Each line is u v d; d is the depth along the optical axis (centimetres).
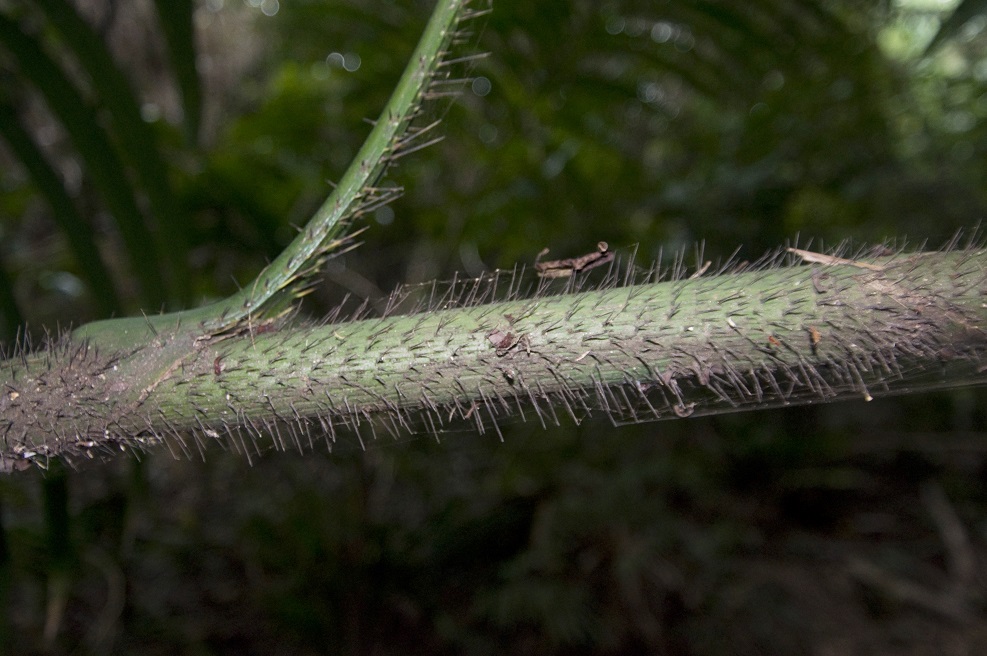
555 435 163
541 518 148
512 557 147
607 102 95
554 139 101
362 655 134
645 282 36
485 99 94
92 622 125
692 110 146
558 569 143
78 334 36
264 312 36
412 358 34
